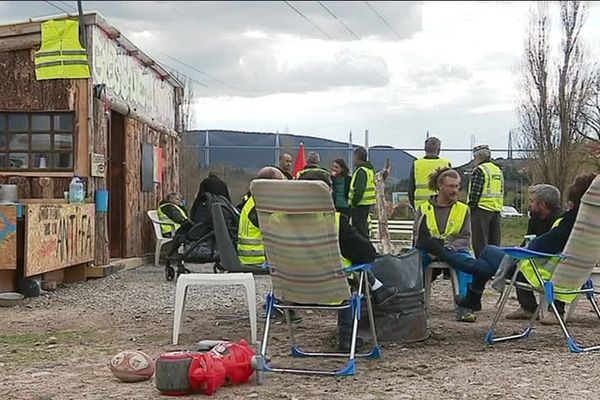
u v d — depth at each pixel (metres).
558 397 4.91
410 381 5.37
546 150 21.98
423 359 6.14
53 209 10.15
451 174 7.89
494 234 10.30
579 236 6.34
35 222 9.62
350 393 5.05
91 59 11.64
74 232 10.91
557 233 6.64
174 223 14.33
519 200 22.41
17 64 11.73
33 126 11.79
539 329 7.49
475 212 10.16
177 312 6.87
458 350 6.51
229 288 10.60
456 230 7.86
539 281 6.59
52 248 10.13
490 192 10.14
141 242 14.73
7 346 6.75
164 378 5.00
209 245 11.13
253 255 7.45
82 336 7.22
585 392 5.02
